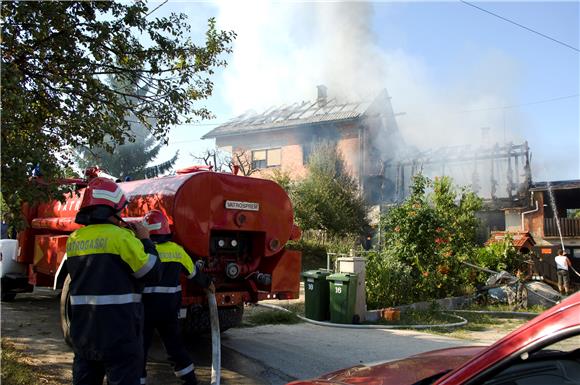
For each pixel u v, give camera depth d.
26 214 8.74
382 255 11.30
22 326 7.77
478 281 13.30
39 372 5.32
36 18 5.50
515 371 1.96
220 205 6.31
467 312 10.75
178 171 7.21
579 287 17.48
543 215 22.95
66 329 6.09
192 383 4.90
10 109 4.99
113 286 3.43
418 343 7.48
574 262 20.45
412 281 10.94
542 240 22.72
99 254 3.46
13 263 9.45
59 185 5.43
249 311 10.06
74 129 6.05
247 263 6.79
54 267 7.29
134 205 6.46
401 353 6.80
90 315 3.40
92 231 3.54
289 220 7.06
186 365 4.88
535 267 17.25
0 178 4.75
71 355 6.20
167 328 4.86
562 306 1.79
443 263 11.71
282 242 6.94
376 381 2.62
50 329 7.67
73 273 3.54
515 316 10.81
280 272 6.94
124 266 3.50
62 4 5.74
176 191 5.95
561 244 21.23
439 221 11.38
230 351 6.80
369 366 3.02
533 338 1.81
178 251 4.93
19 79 5.06
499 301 12.32
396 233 11.35
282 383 5.55
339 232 22.02
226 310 7.19
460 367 2.00
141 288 3.61
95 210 3.60
